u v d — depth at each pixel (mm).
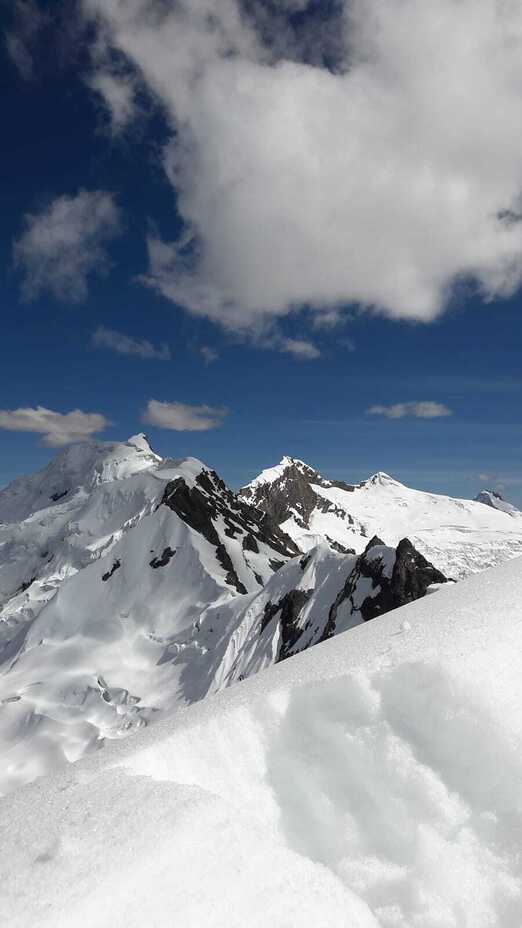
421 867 4605
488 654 5668
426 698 5418
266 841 4523
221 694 7371
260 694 6180
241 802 5422
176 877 3971
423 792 5012
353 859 4934
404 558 53125
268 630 67500
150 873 3955
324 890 4258
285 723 5906
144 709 72312
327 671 6129
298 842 5215
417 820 4918
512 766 4871
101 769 5473
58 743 69812
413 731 5395
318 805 5391
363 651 6473
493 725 5105
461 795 4977
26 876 3953
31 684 82188
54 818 4598
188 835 4234
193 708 7117
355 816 5207
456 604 7422
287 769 5668
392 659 5879
